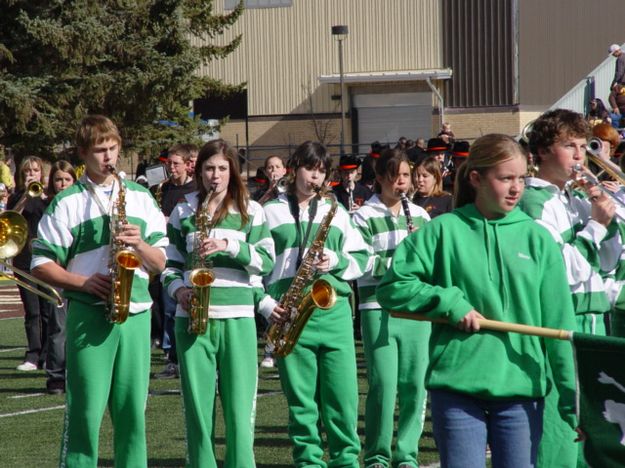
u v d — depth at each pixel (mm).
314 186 8664
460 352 5508
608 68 36062
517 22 49188
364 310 8883
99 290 7195
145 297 7441
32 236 14234
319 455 8359
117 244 7195
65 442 7309
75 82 36250
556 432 6586
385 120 51188
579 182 6824
